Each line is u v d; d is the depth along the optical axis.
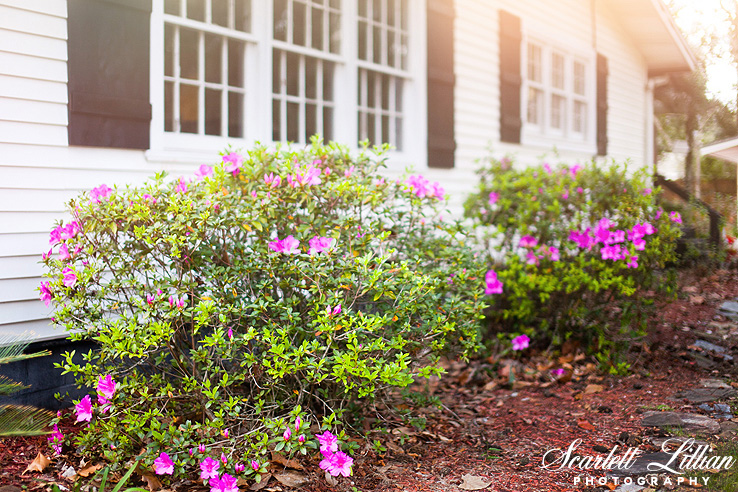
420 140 5.94
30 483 2.62
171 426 2.64
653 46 10.63
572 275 4.69
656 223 4.87
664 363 4.64
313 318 3.10
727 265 6.13
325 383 3.19
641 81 11.02
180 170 4.12
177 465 2.60
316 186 3.37
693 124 13.38
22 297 3.38
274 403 3.01
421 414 3.78
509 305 5.20
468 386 4.43
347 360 2.70
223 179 3.17
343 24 5.26
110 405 2.72
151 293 3.01
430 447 3.27
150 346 2.82
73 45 3.56
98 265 3.13
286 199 3.32
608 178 5.01
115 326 2.73
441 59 6.15
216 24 4.44
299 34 5.01
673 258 4.99
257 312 2.90
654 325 5.03
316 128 5.17
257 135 4.64
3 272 3.31
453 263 3.78
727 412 3.56
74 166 3.61
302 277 3.08
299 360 2.78
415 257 3.57
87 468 2.76
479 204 5.51
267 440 2.62
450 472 2.94
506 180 5.43
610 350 4.64
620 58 10.21
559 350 5.04
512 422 3.65
